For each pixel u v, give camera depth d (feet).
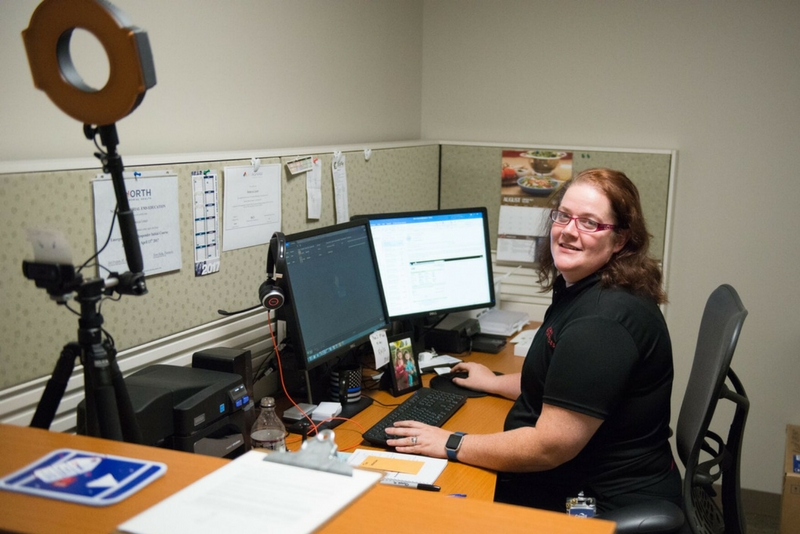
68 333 4.68
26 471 2.90
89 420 3.78
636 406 5.26
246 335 6.26
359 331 6.55
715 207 9.36
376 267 6.96
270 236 6.48
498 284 9.35
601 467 5.34
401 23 9.72
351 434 5.78
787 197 9.07
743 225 9.30
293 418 5.85
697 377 5.74
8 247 4.24
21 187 4.28
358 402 6.38
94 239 4.76
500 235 9.93
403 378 6.69
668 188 9.14
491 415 6.23
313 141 7.93
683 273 9.64
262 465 3.01
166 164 5.28
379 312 6.92
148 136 5.76
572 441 4.99
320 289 6.13
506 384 6.63
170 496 2.72
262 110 7.05
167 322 5.45
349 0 8.41
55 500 2.69
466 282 7.97
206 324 5.84
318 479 2.90
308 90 7.76
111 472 2.89
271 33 7.08
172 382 4.61
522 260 9.82
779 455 9.64
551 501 5.53
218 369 5.03
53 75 3.55
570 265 5.46
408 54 10.01
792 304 9.28
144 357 5.22
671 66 9.24
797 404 9.47
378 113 9.32
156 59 5.76
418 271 7.62
